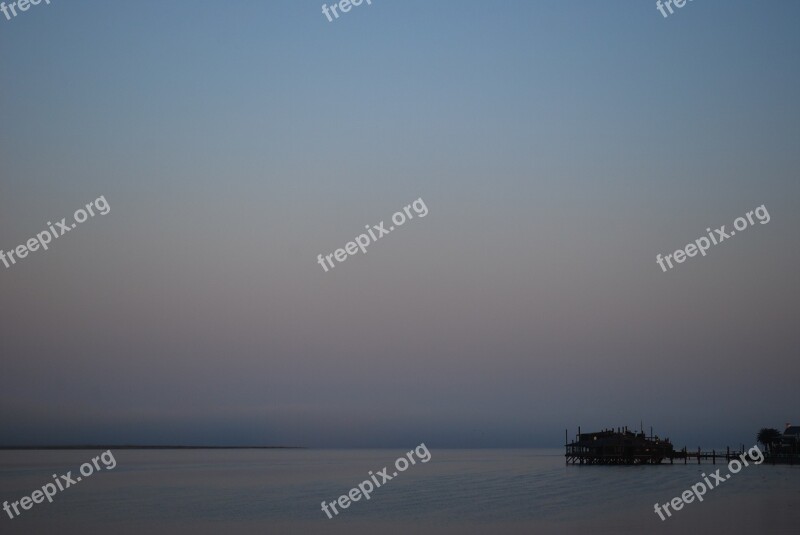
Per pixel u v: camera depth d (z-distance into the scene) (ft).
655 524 227.20
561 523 233.55
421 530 222.48
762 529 214.07
